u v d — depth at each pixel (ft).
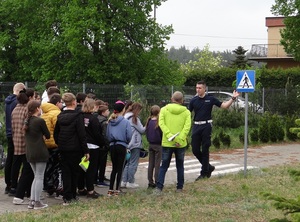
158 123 32.22
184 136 30.27
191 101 35.78
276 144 62.39
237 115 74.49
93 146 29.01
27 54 103.09
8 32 110.22
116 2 91.04
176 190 31.73
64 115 26.86
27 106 26.35
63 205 27.32
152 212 25.96
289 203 16.31
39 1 102.37
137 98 62.85
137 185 33.96
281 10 96.43
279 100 83.56
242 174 37.99
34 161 26.03
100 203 27.96
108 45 91.50
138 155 33.63
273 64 154.71
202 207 27.35
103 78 92.07
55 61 96.22
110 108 62.80
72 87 61.72
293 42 96.99
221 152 54.39
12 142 29.63
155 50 97.14
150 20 97.55
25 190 27.94
